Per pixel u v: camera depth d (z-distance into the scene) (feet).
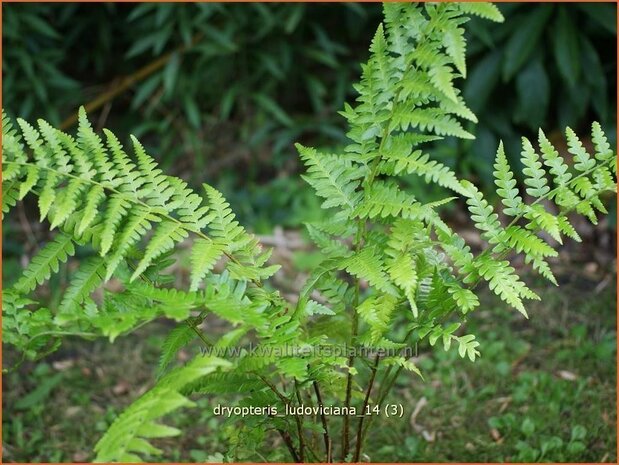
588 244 15.21
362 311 6.37
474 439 9.95
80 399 11.04
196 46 16.96
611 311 12.92
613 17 14.82
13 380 11.37
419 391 10.91
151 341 12.14
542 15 14.78
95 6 17.81
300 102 18.79
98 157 6.45
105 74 19.06
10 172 6.25
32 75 15.83
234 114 18.54
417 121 6.21
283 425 7.01
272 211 16.48
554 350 11.95
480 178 16.19
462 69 5.90
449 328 6.54
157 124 17.53
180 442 10.16
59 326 6.38
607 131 15.67
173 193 6.57
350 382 7.09
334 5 17.76
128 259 6.74
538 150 16.31
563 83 15.85
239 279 6.45
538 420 10.16
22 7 16.25
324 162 6.83
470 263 6.63
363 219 6.78
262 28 16.93
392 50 6.51
